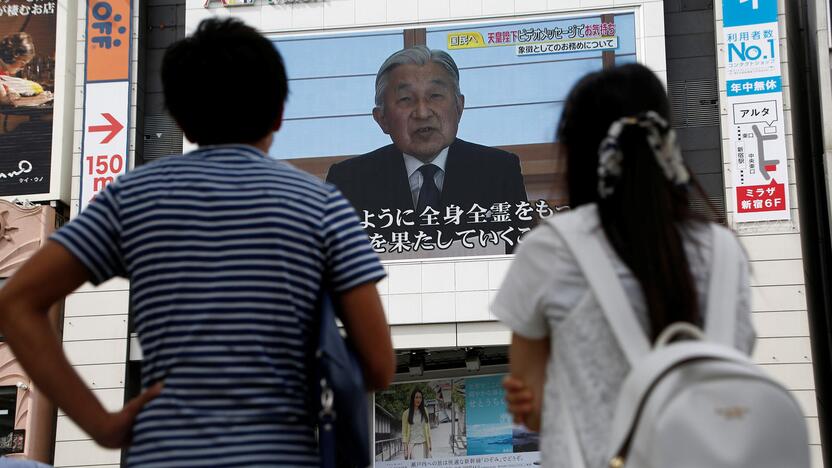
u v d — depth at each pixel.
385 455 19.80
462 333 19.19
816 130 21.20
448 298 19.34
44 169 20.98
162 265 2.68
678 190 2.67
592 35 20.20
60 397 2.68
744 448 2.17
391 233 19.73
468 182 19.78
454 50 20.42
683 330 2.43
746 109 19.48
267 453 2.55
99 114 20.95
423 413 19.92
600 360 2.50
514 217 19.52
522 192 19.61
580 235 2.60
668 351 2.30
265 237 2.70
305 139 20.33
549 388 2.62
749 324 2.56
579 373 2.52
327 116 20.39
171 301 2.64
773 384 2.22
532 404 2.75
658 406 2.22
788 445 2.20
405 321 19.33
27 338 2.66
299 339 2.68
